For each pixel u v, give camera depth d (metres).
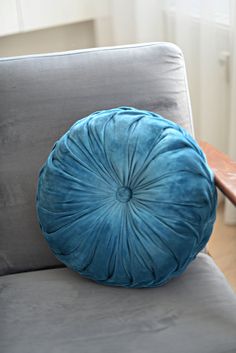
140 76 1.40
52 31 2.50
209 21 1.96
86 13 2.43
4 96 1.39
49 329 1.12
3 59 1.42
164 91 1.41
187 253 1.20
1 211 1.39
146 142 1.20
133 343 1.07
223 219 2.20
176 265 1.20
